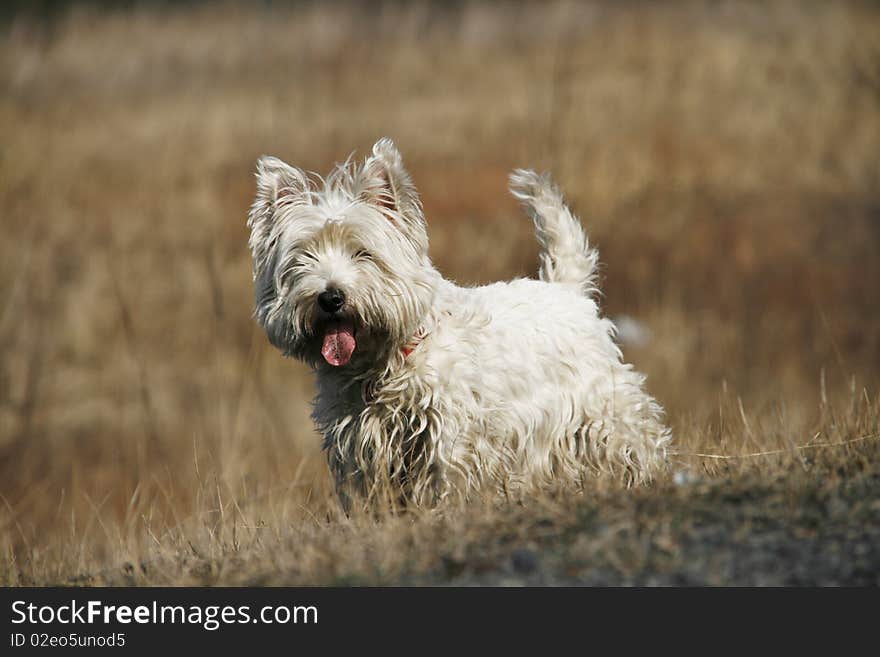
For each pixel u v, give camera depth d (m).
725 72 32.69
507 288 7.82
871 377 16.78
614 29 37.28
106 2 42.72
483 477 6.99
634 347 17.41
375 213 7.15
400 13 40.84
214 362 18.39
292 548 6.19
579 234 8.40
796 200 25.09
